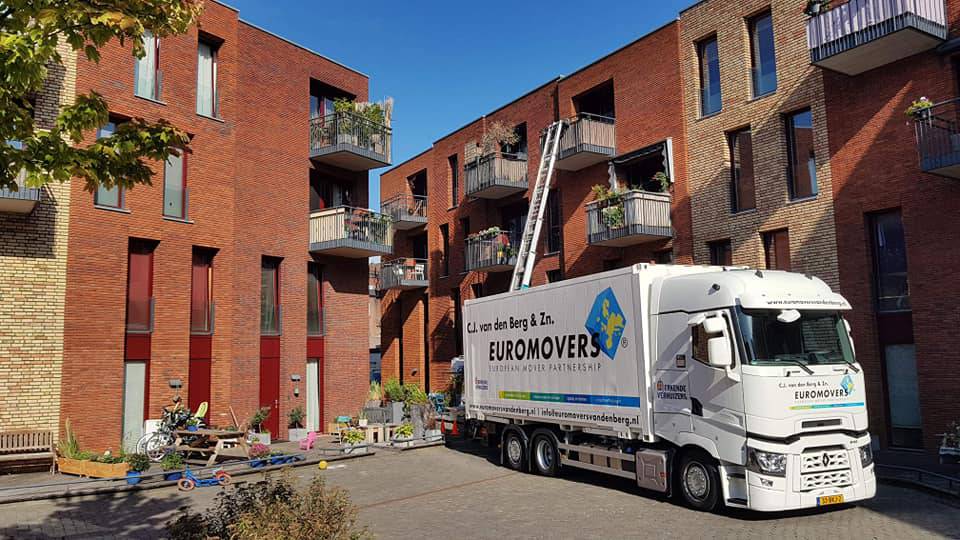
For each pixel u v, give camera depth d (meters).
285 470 7.13
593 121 21.38
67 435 14.86
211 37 19.31
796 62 16.80
